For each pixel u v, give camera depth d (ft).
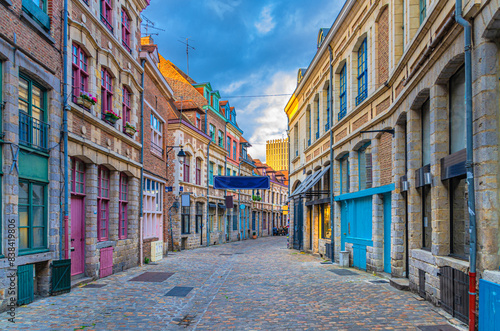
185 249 78.54
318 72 62.28
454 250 23.22
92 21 35.06
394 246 33.71
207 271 44.24
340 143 49.96
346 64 49.49
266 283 35.58
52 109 28.25
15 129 23.72
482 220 17.90
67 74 30.25
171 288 32.91
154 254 52.95
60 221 28.86
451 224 23.67
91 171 34.91
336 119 53.16
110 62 38.86
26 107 25.90
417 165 29.78
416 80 27.68
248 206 131.34
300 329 20.56
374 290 29.89
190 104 87.66
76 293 28.99
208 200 92.63
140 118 48.80
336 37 52.08
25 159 25.20
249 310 25.23
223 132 108.06
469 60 18.93
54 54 28.53
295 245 77.30
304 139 72.79
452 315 21.07
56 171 28.40
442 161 23.95
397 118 33.40
